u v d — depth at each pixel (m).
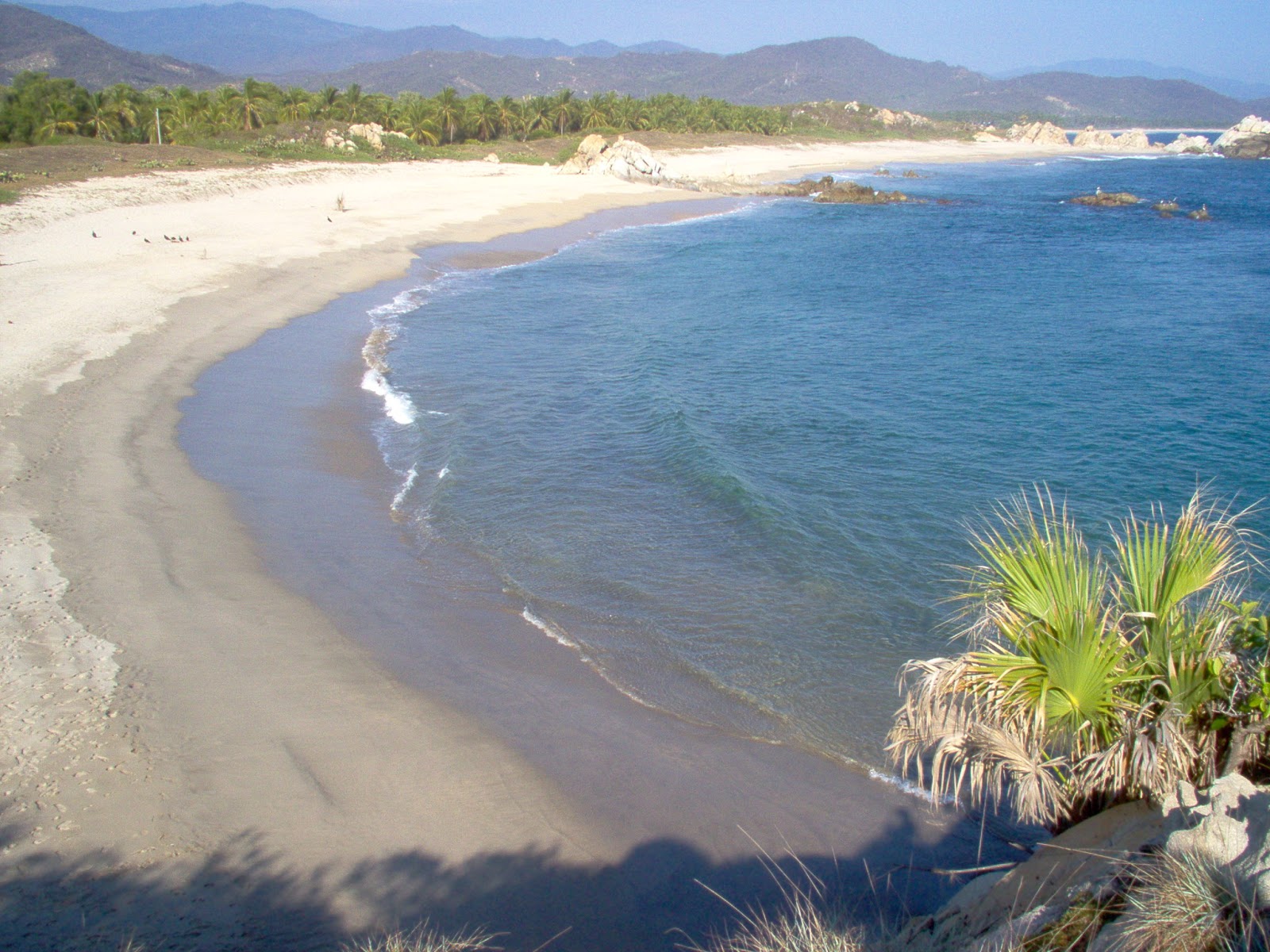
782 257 42.06
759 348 25.50
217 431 17.08
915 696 7.51
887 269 39.38
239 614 10.57
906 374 22.95
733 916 6.51
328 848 6.84
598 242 44.84
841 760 8.47
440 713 8.92
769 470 16.16
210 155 54.62
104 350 20.69
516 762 8.21
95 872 6.32
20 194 37.53
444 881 6.64
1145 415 19.33
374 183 54.25
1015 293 34.16
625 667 10.05
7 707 8.20
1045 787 4.91
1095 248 46.03
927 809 7.78
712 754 8.51
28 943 5.64
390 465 16.28
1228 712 4.61
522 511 14.32
